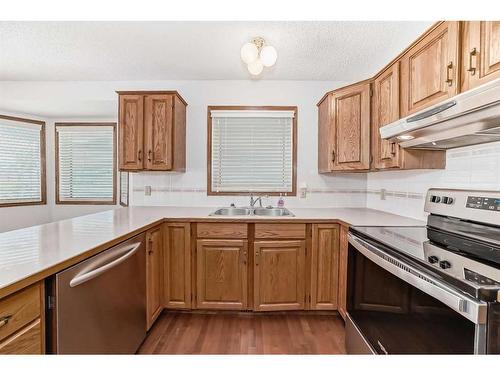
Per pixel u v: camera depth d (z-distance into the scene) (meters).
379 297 1.38
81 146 4.03
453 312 0.89
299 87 2.97
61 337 1.04
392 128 1.64
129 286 1.62
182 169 2.89
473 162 1.60
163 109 2.59
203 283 2.31
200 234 2.29
